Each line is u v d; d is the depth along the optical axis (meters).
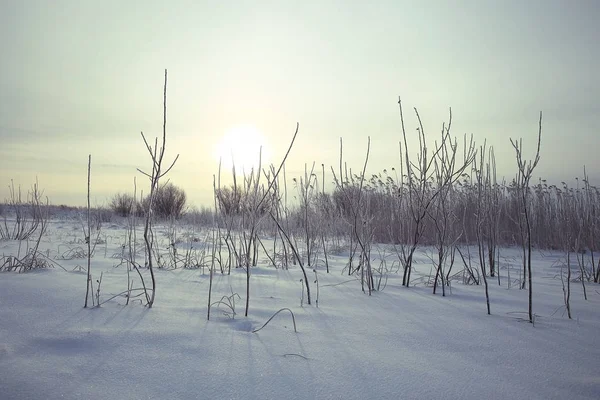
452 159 4.55
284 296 3.83
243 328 2.72
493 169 6.17
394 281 5.00
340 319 3.03
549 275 5.96
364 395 1.79
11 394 1.65
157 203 17.12
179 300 3.42
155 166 3.26
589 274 5.85
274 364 2.09
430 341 2.58
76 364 1.98
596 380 2.04
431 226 8.96
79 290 3.51
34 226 8.16
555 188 10.73
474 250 9.24
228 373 1.96
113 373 1.90
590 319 3.27
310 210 7.38
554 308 3.65
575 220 8.61
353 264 6.41
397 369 2.09
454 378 2.01
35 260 4.63
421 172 4.71
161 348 2.23
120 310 2.96
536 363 2.26
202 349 2.25
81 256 5.80
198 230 12.05
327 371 2.03
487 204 5.83
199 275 4.89
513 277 5.68
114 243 8.16
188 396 1.72
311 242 7.12
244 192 4.66
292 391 1.80
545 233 10.56
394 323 2.97
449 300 3.90
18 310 2.82
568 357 2.37
